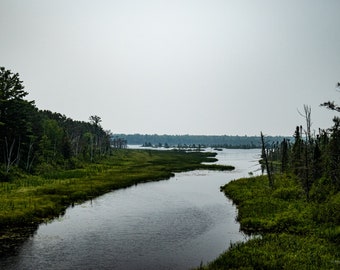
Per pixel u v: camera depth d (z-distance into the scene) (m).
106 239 28.25
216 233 30.23
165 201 46.16
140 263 22.86
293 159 58.38
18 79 74.56
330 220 29.91
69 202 44.31
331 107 32.25
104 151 144.75
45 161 81.00
